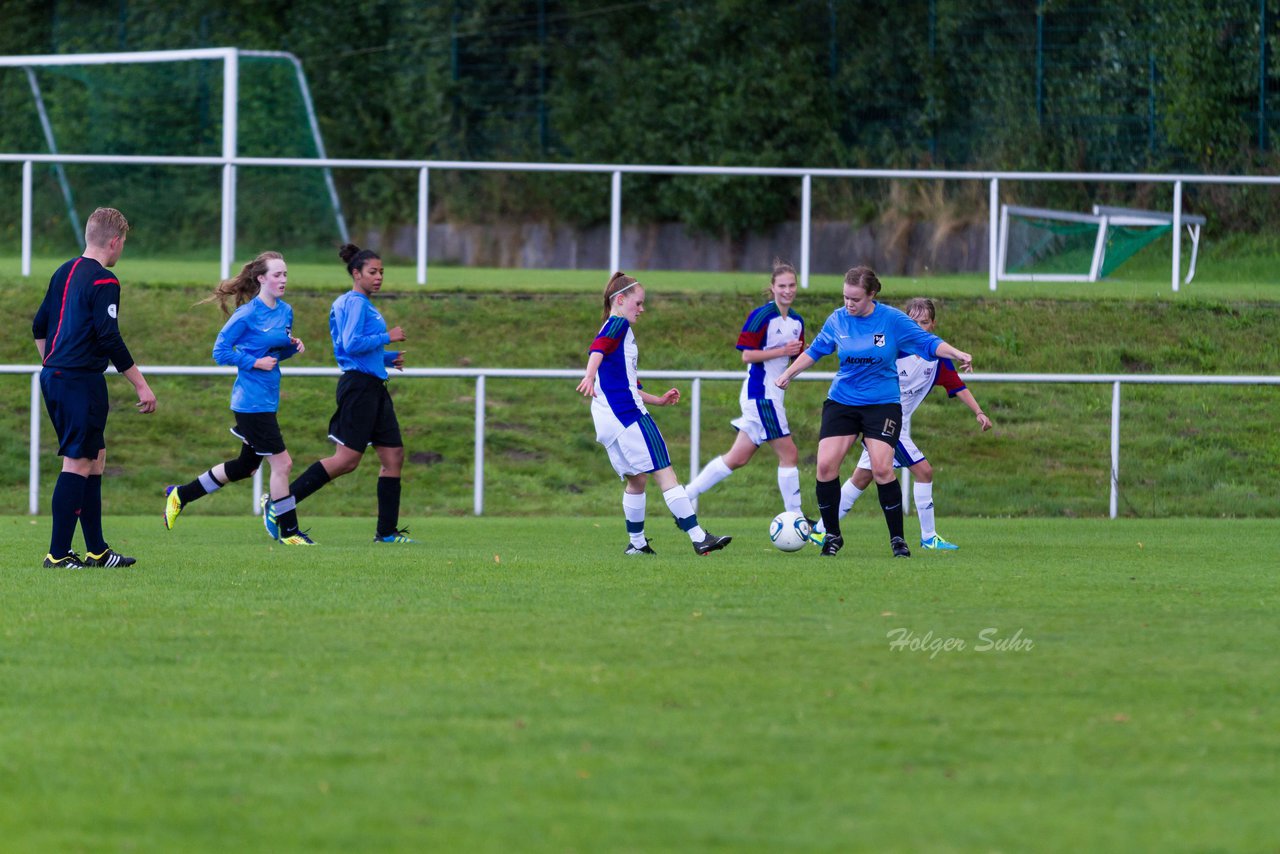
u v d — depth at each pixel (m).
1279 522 31.98
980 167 73.81
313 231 71.75
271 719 11.65
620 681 13.06
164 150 78.25
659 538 27.72
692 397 32.88
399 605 17.45
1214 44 69.50
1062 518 33.34
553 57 84.94
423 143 86.75
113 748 10.79
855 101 78.75
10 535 26.75
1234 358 41.66
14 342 41.56
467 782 9.98
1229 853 8.66
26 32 93.31
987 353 41.56
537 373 32.56
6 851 8.62
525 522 31.45
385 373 26.59
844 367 24.25
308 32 89.69
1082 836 8.95
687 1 82.44
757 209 78.00
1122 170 71.75
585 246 82.44
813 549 25.92
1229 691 12.80
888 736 11.21
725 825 9.10
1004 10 75.38
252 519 31.72
